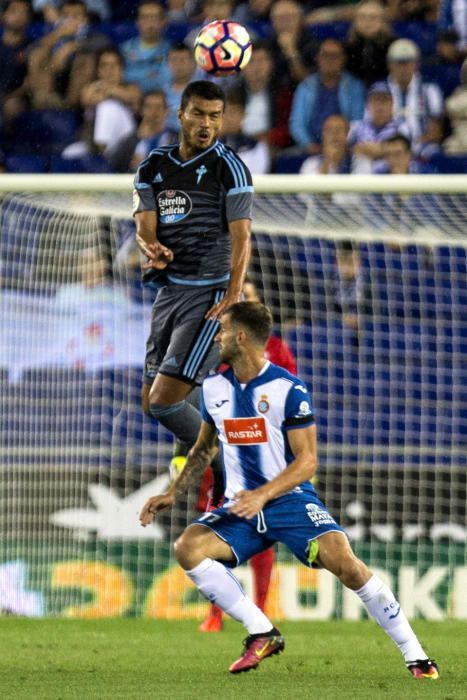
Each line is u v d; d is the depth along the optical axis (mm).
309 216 32281
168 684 16938
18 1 50531
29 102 48688
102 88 46781
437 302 32406
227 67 21688
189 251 19797
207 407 17906
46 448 31297
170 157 19844
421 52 45094
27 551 30344
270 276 33125
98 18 50438
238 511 16297
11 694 15578
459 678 17688
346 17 47469
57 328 32969
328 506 30219
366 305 33000
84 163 45531
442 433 32188
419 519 29891
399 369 32500
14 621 27594
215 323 19938
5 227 33281
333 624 27297
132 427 32062
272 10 47094
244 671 17938
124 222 33594
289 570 28422
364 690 16156
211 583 17547
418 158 41812
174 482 18188
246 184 19469
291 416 17250
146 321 32938
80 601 29391
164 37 48031
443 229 31906
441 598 28391
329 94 44281
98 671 18672
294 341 33000
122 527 29625
